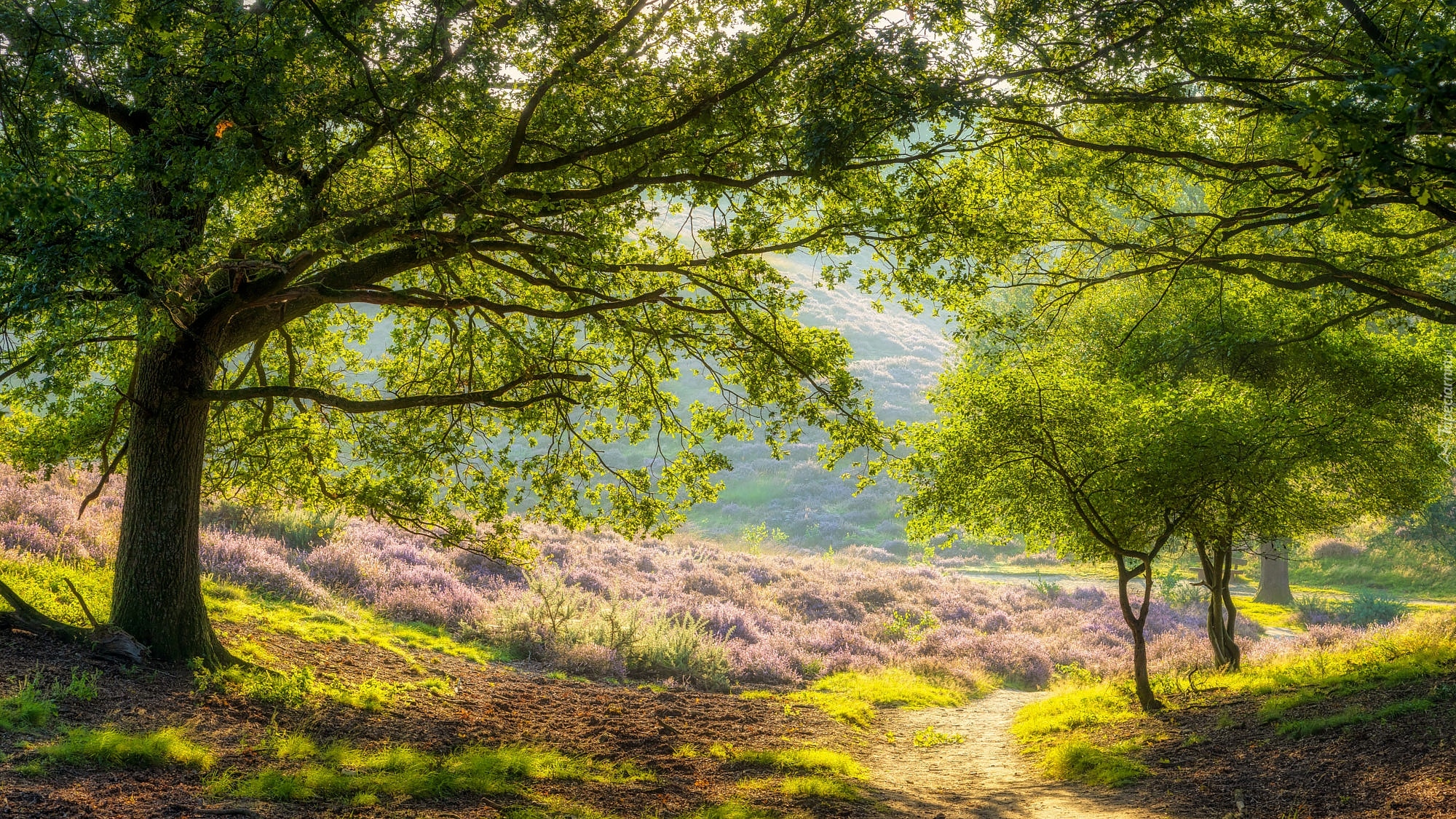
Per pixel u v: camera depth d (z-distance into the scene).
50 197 5.49
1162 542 12.59
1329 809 6.99
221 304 8.83
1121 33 8.21
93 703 7.24
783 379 10.86
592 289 9.72
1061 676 20.91
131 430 9.20
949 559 38.47
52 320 6.42
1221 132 11.43
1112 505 12.34
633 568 23.56
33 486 15.03
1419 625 16.78
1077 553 13.95
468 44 7.04
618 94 8.09
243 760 6.79
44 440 10.84
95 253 5.80
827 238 9.65
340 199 7.57
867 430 10.88
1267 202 10.67
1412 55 4.86
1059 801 8.50
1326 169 5.66
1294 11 8.90
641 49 8.28
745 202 9.77
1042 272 13.11
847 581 27.56
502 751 8.41
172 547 9.06
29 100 6.56
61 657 8.09
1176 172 12.27
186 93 6.60
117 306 6.48
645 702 12.95
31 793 5.14
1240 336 13.09
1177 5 7.54
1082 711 13.35
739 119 8.13
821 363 10.55
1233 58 8.42
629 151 8.38
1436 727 8.23
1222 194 11.67
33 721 6.44
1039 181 10.46
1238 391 12.49
